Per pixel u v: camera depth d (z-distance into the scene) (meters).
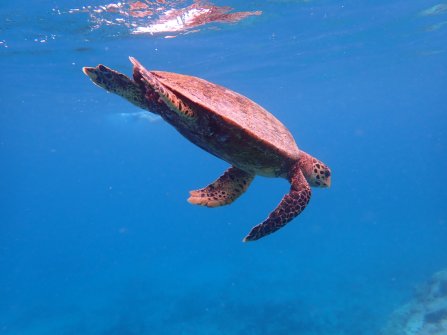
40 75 22.25
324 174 6.73
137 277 34.00
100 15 13.41
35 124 45.69
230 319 20.56
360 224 50.75
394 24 20.67
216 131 4.51
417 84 52.78
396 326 16.95
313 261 31.73
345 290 23.27
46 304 27.70
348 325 18.17
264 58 24.45
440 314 16.22
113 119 45.16
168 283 30.25
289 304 21.78
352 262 30.06
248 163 5.13
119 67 21.67
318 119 84.31
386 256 30.59
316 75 33.53
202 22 15.74
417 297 19.53
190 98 4.14
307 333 17.80
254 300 23.23
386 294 21.59
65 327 22.25
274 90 38.50
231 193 5.61
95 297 28.31
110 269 39.94
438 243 32.44
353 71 34.47
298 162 5.75
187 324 20.58
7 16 12.78
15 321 24.47
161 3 12.88
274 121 5.79
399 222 48.62
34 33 14.90
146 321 21.77
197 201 5.21
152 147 96.00
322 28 19.42
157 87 3.69
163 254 46.75
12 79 23.22
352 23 19.28
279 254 36.34
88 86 25.78
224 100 4.81
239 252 39.50
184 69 24.08
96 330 21.23
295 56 25.09
